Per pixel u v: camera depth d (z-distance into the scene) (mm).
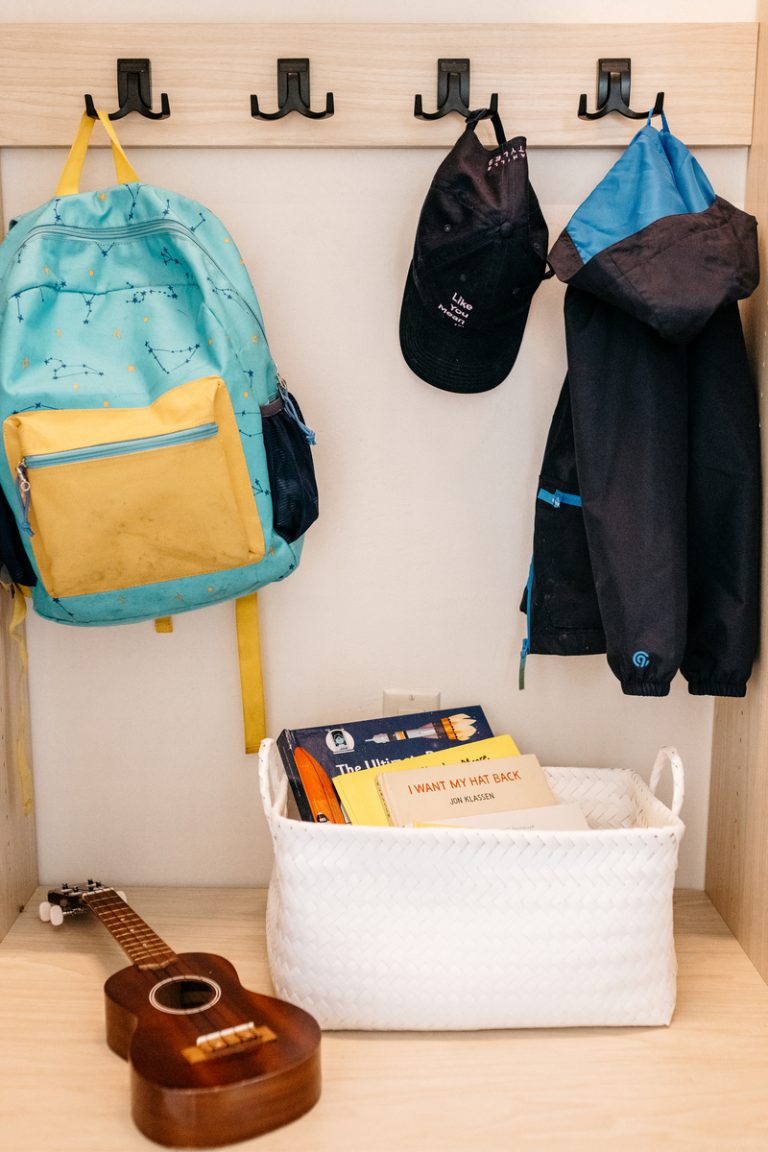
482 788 1272
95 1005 1201
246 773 1464
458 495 1409
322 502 1410
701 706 1444
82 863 1481
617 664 1178
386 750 1352
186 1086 954
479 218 1170
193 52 1289
